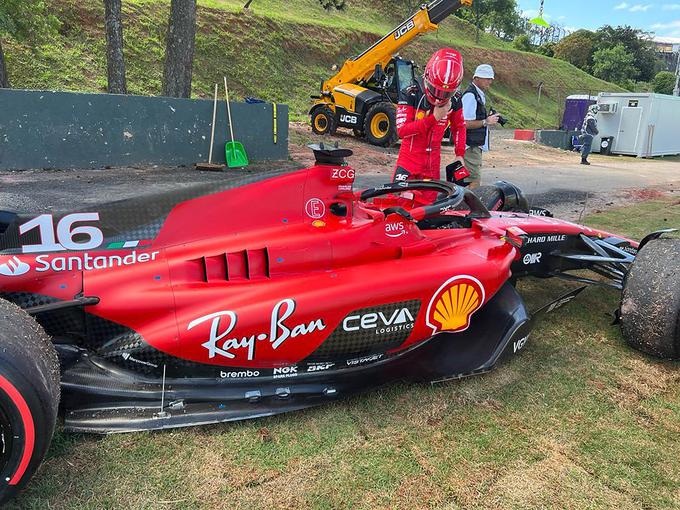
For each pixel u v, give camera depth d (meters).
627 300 3.50
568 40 74.38
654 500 2.29
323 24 30.80
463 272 3.04
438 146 4.36
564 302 3.68
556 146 23.05
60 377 2.30
